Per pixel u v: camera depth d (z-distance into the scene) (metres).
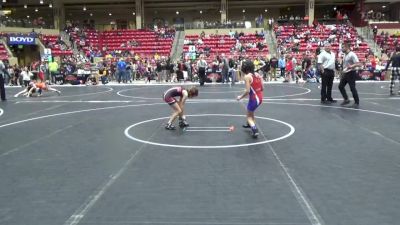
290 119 10.68
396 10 48.62
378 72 26.50
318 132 8.87
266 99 15.66
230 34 40.69
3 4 46.06
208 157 6.75
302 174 5.75
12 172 6.05
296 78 25.67
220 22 45.53
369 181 5.41
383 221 4.14
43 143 8.12
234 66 26.36
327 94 14.29
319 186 5.22
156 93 19.20
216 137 8.39
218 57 29.00
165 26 46.59
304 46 37.56
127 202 4.75
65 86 25.19
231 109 12.83
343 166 6.15
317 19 44.34
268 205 4.59
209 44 39.78
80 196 4.97
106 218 4.30
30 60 39.84
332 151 7.11
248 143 7.79
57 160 6.72
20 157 6.97
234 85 24.00
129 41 42.41
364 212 4.37
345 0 46.97
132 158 6.76
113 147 7.62
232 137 8.38
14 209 4.59
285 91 19.17
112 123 10.48
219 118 10.97
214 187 5.23
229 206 4.58
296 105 13.65
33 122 10.91
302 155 6.84
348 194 4.92
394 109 12.42
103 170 6.08
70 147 7.70
